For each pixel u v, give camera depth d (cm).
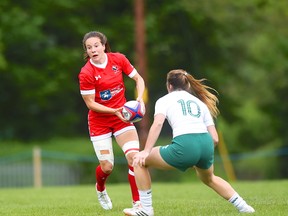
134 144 3272
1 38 10781
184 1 11369
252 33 12094
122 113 3083
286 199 3719
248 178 11956
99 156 3325
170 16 11838
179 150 2773
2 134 11638
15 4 11494
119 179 9350
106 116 3284
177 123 2805
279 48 12000
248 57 12562
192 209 3281
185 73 2959
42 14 11431
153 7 11850
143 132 8988
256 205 3328
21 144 11050
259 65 12544
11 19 10969
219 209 3228
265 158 12000
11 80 11375
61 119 11850
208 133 2836
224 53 12388
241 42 12319
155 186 5662
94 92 3231
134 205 3266
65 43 12188
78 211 3431
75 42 12106
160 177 9619
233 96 12731
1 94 11594
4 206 3878
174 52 12094
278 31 11631
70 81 11531
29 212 3441
